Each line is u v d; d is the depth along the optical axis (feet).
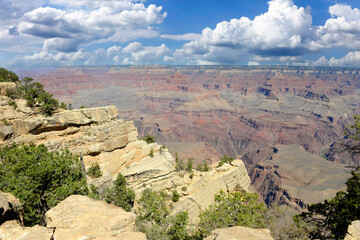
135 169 195.93
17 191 78.69
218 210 91.81
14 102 153.99
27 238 39.24
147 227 104.12
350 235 47.44
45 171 87.92
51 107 164.66
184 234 102.83
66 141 167.43
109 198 151.64
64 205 52.85
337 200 89.97
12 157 93.35
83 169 167.32
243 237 43.91
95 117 181.47
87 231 42.86
